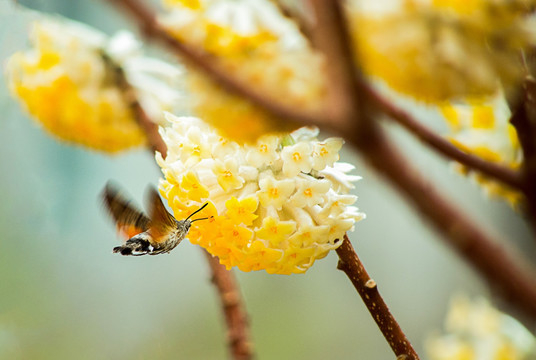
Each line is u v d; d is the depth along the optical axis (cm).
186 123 50
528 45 40
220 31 42
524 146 37
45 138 68
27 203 71
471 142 46
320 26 29
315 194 48
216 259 56
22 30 58
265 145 48
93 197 74
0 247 91
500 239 28
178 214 49
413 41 40
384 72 40
